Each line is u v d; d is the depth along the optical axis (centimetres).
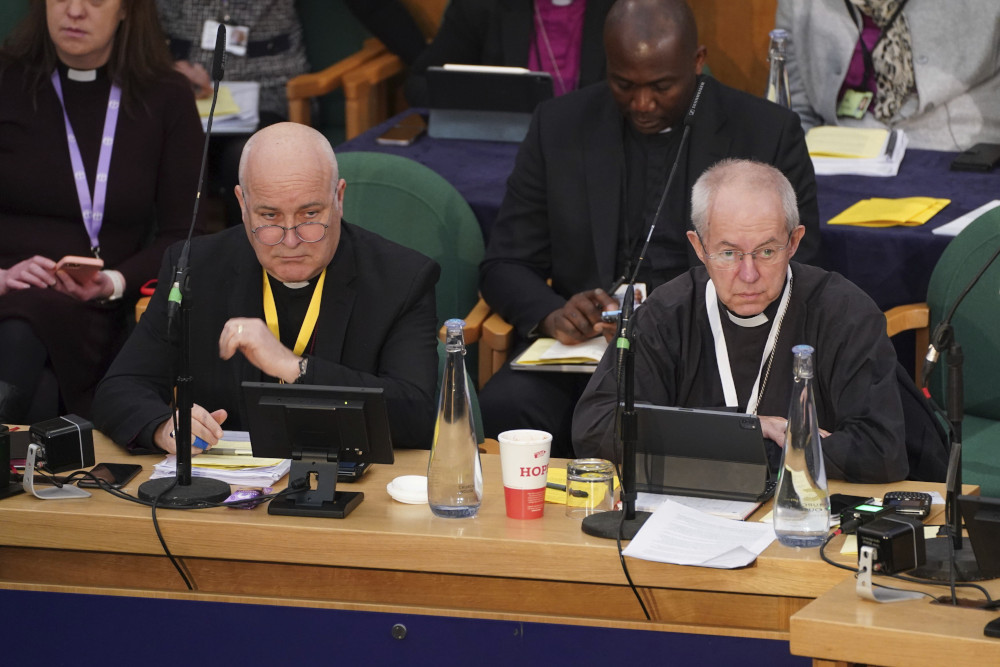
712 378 927
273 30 1817
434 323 958
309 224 891
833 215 1305
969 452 1061
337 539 748
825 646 611
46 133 1314
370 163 1311
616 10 1181
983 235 1124
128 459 888
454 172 1451
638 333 928
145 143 1334
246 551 760
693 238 920
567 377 1213
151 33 1341
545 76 1538
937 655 592
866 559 630
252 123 1730
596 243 1229
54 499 802
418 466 868
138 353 957
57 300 1233
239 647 775
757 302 887
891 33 1534
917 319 1152
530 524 757
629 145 1240
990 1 1493
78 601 789
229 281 954
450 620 746
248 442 881
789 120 1220
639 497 791
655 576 711
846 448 834
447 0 1936
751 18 1795
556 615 741
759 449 765
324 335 934
